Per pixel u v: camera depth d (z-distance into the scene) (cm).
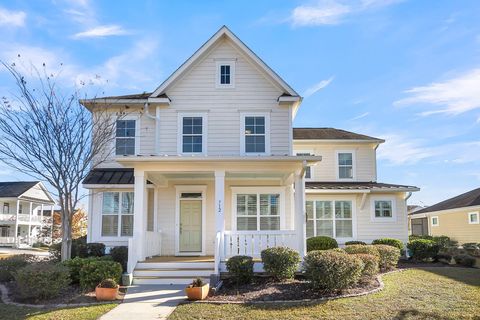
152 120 1795
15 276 1140
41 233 4662
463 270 1479
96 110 1698
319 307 948
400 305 959
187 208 1736
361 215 2061
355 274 1082
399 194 2077
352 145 2325
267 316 893
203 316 908
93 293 1153
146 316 921
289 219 1720
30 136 1470
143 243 1414
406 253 1984
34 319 895
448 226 3369
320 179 2291
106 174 1720
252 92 1759
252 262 1247
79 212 3416
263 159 1384
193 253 1700
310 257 1102
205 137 1728
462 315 879
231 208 1722
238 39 1748
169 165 1410
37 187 4988
